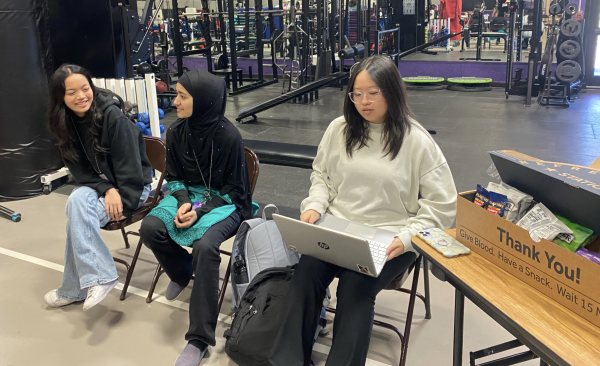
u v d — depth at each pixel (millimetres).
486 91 8086
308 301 1666
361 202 1818
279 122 6098
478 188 1336
